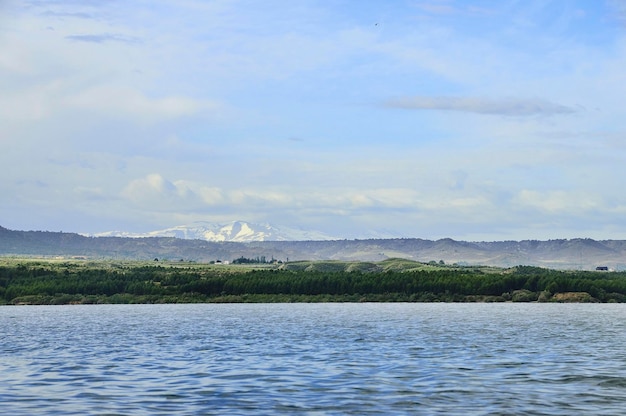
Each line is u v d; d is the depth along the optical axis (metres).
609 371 77.50
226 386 67.25
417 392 63.47
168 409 56.22
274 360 88.44
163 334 134.62
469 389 65.06
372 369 79.12
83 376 74.81
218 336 128.38
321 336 126.81
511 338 121.56
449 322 169.12
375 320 178.62
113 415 54.00
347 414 54.12
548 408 56.31
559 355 93.94
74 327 158.62
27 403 58.94
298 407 56.81
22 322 179.88
